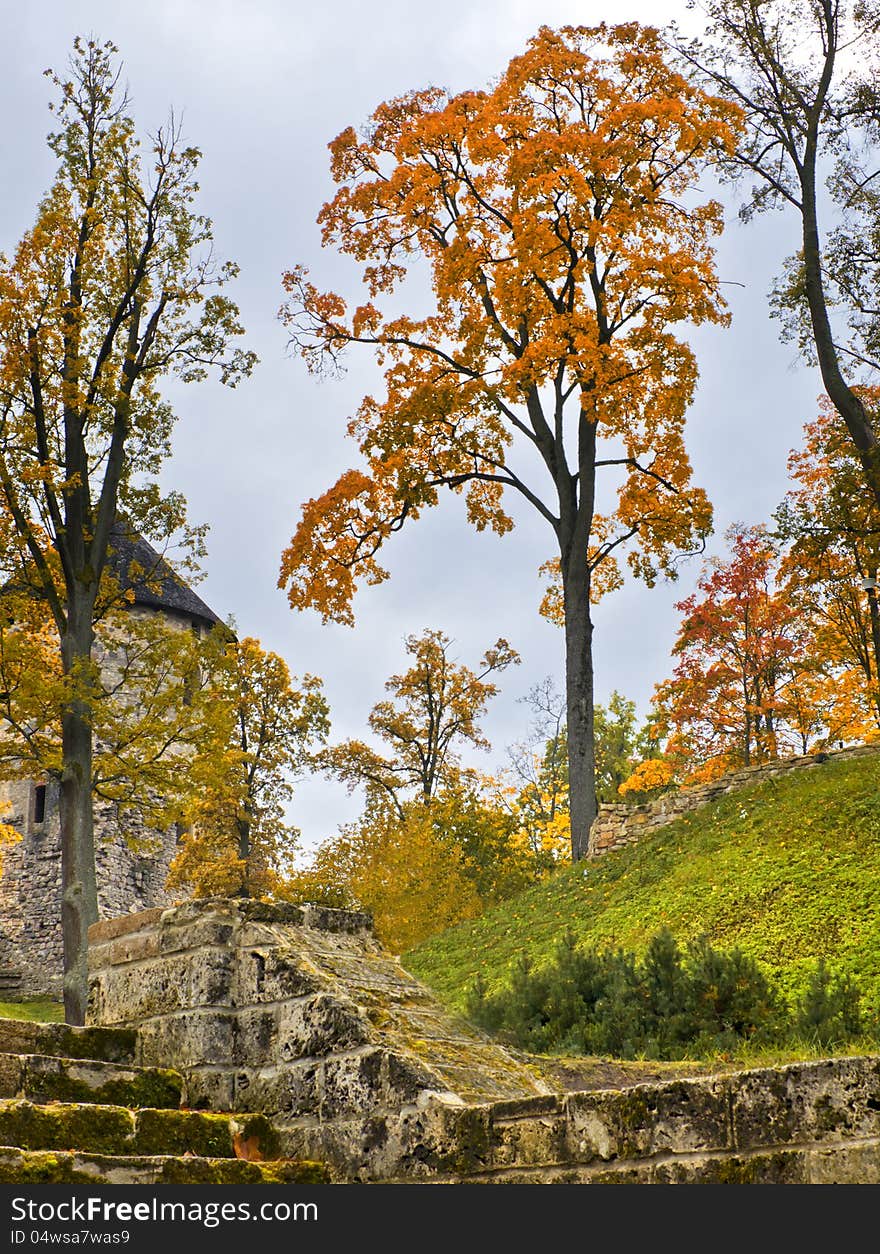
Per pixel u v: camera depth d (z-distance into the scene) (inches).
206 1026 289.0
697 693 1421.0
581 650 1189.1
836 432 1159.6
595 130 1168.2
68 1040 292.5
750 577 1401.3
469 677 1776.6
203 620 1775.3
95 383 951.0
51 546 966.4
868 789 853.8
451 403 1187.9
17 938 1654.8
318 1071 269.3
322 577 1211.9
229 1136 265.0
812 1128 190.9
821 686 1425.9
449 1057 271.3
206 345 999.0
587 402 1132.5
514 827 1633.9
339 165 1310.3
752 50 1135.0
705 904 784.3
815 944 684.1
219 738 949.2
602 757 2112.5
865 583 1131.3
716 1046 454.3
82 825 893.2
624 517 1266.0
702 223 1251.2
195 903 302.4
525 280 1157.1
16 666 903.7
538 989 506.9
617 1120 215.2
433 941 963.3
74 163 983.6
